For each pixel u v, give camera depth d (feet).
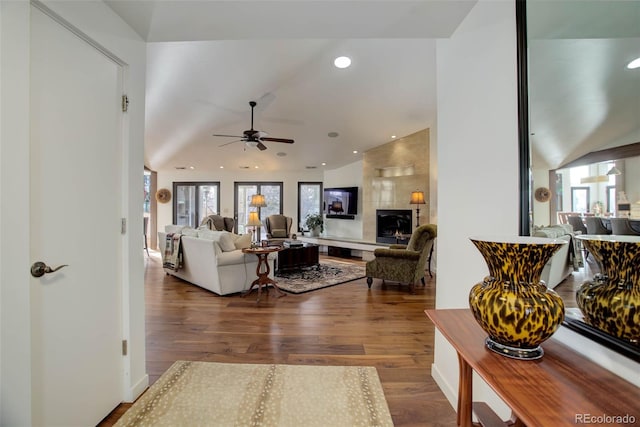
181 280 16.17
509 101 4.46
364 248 22.77
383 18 5.71
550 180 3.59
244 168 28.96
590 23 3.01
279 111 16.46
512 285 2.98
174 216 29.35
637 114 2.56
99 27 5.27
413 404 6.05
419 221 19.53
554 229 3.53
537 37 3.80
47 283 4.44
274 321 10.39
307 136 20.54
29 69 4.05
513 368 2.77
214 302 12.46
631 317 2.60
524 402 2.30
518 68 4.11
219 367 7.35
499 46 4.68
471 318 3.98
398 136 20.66
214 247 13.07
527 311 2.79
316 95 14.67
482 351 3.07
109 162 5.67
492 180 4.87
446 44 6.50
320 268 19.72
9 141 3.80
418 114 17.03
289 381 6.78
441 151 6.74
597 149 2.91
